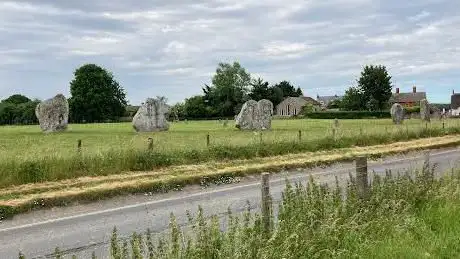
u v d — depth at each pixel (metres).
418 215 10.12
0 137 39.00
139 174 17.80
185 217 11.80
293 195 8.90
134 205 13.70
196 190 16.19
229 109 140.12
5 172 15.77
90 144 28.61
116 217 12.12
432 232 8.95
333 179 16.77
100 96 119.69
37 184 15.77
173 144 24.75
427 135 38.47
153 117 47.44
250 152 23.39
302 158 23.28
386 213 9.45
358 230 8.40
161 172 18.38
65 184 15.70
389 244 8.02
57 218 12.19
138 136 38.69
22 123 123.31
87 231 10.70
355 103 112.56
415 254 7.70
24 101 155.88
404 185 10.97
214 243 6.85
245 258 6.57
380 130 34.81
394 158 25.81
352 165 22.81
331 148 27.97
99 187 15.22
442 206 10.70
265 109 49.44
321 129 48.75
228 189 16.28
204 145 23.78
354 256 7.52
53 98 47.94
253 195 14.93
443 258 7.79
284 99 152.62
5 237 10.35
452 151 29.75
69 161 17.34
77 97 119.88
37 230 10.92
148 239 7.13
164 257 6.59
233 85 141.25
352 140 30.56
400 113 63.91
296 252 7.18
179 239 7.12
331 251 7.45
